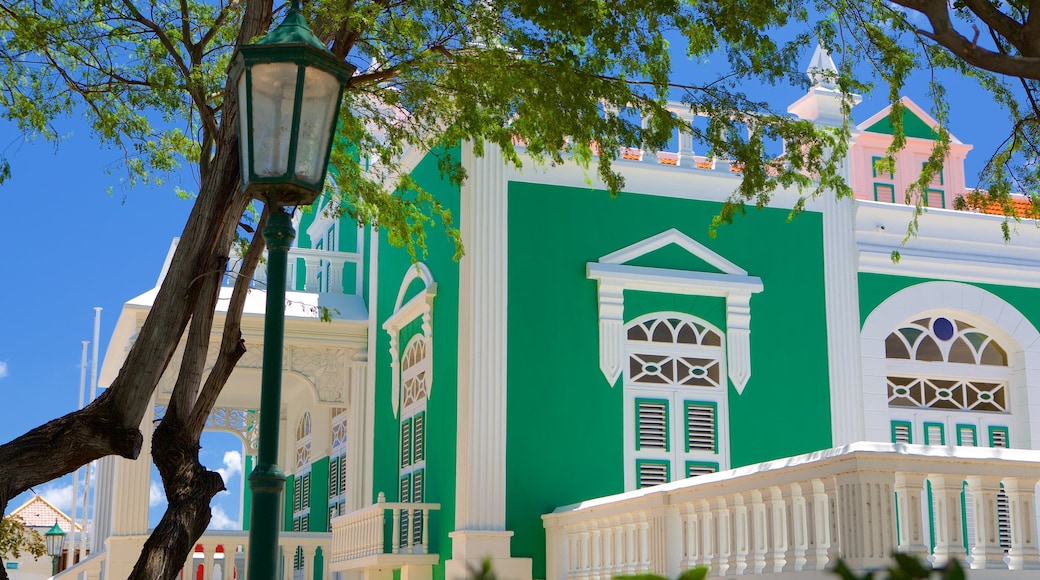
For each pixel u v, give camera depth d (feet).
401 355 57.88
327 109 20.56
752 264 53.83
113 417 29.19
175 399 32.24
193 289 30.22
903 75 35.35
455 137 37.60
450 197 52.44
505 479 48.19
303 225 83.51
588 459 49.57
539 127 36.11
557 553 46.75
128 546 52.47
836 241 55.47
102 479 61.62
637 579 8.05
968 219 57.77
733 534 34.63
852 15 35.78
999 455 29.96
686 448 51.06
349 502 60.29
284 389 71.97
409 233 40.93
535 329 50.06
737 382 52.13
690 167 53.98
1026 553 29.71
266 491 18.67
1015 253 58.49
